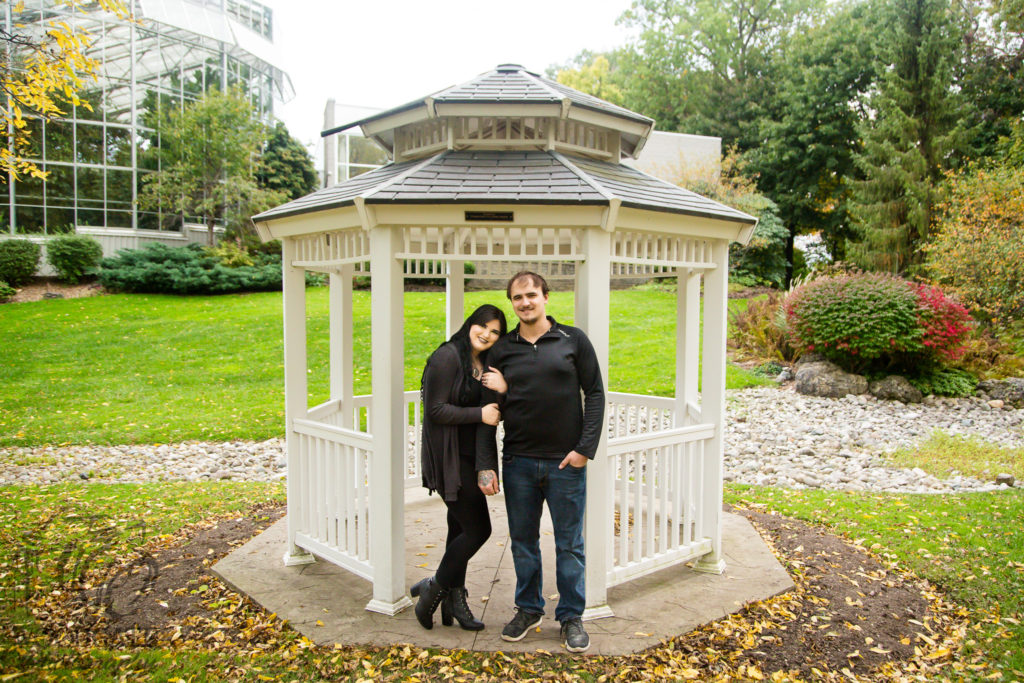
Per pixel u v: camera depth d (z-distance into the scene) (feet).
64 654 9.04
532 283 9.02
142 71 64.85
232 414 27.66
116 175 61.26
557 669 8.71
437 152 11.91
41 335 39.65
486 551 12.83
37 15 52.75
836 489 18.86
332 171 68.90
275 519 15.30
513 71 13.01
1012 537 13.89
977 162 48.65
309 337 40.68
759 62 80.12
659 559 11.13
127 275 51.29
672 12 87.76
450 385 9.13
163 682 8.36
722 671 8.78
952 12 53.47
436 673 8.60
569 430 9.13
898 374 31.30
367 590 11.15
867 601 11.01
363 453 10.68
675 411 15.12
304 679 8.46
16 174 18.01
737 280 58.03
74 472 20.67
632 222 9.96
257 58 75.25
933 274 42.19
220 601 10.86
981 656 9.25
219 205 60.44
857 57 67.26
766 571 12.02
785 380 33.37
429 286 58.49
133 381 32.58
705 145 63.10
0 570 11.96
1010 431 25.05
